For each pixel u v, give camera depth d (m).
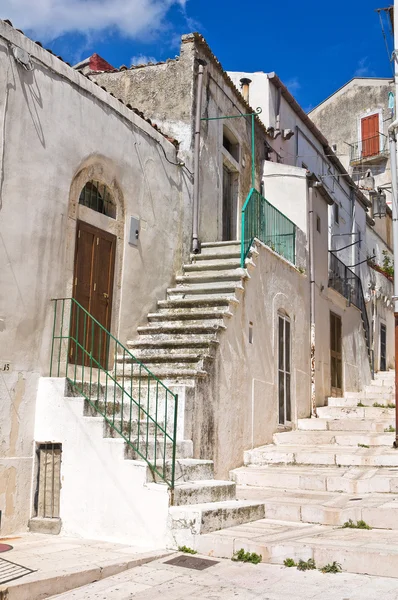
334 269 15.87
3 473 6.75
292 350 12.23
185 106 11.76
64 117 8.13
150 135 10.35
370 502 7.25
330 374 14.68
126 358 9.00
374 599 4.58
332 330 15.19
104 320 8.89
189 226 11.36
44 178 7.68
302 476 8.55
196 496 6.64
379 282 23.06
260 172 14.91
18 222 7.23
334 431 11.45
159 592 4.90
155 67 12.24
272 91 16.56
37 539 6.51
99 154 8.88
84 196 8.79
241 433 9.65
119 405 7.70
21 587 4.70
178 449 7.58
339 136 30.91
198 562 5.65
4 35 7.20
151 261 10.12
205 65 12.22
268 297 11.14
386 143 29.06
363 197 23.34
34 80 7.63
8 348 6.99
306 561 5.44
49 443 7.11
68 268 8.13
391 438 10.19
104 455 6.64
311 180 14.21
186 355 8.62
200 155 11.93
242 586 4.98
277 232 12.08
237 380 9.57
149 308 10.01
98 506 6.57
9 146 7.18
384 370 21.86
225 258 11.09
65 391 7.08
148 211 10.13
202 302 9.72
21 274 7.23
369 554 5.23
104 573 5.29
